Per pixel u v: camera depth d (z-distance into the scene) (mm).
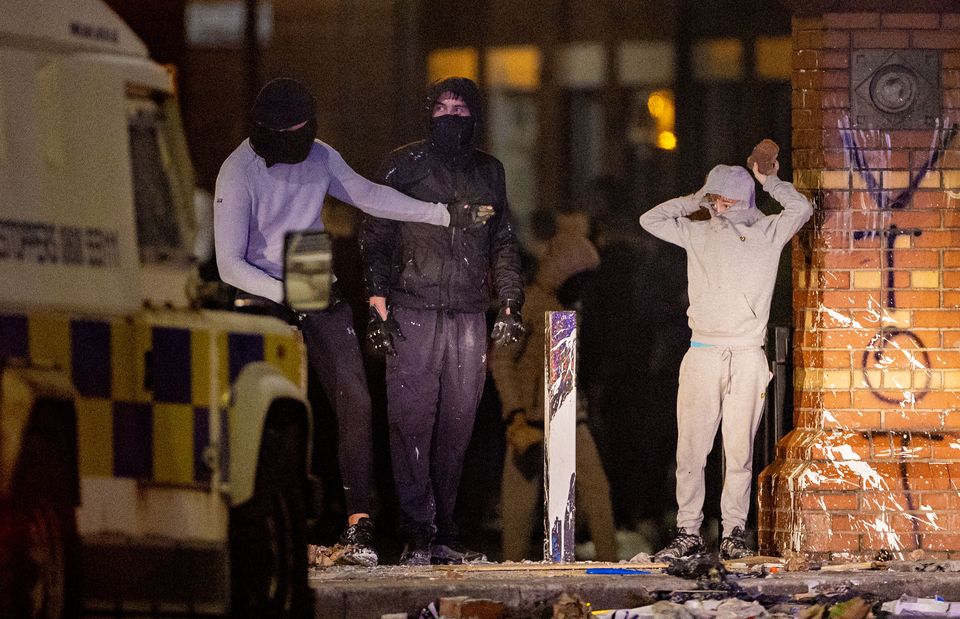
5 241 21516
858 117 37656
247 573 24359
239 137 39750
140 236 23766
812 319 37906
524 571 34438
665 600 31203
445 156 36156
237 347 24484
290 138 34031
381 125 40906
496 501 40156
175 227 24516
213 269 36375
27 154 22094
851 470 36969
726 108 40812
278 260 34469
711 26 40750
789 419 39094
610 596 31828
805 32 37750
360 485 35625
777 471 37750
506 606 30688
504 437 40094
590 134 41094
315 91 40594
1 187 21625
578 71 41031
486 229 36406
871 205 37656
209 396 23828
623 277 40969
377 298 36000
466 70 41000
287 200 34438
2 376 21062
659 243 41000
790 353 38969
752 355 36656
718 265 36656
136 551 22938
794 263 38750
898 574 34250
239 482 23766
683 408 37062
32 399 21172
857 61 37656
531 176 41125
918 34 37719
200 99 39531
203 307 24688
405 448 36500
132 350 23078
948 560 36656
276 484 25188
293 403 25781
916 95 37688
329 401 36312
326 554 35812
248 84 39906
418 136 40969
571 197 41031
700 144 40875
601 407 40875
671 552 36750
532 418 40000
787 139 40625
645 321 40906
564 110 41125
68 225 22500
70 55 23141
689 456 37094
